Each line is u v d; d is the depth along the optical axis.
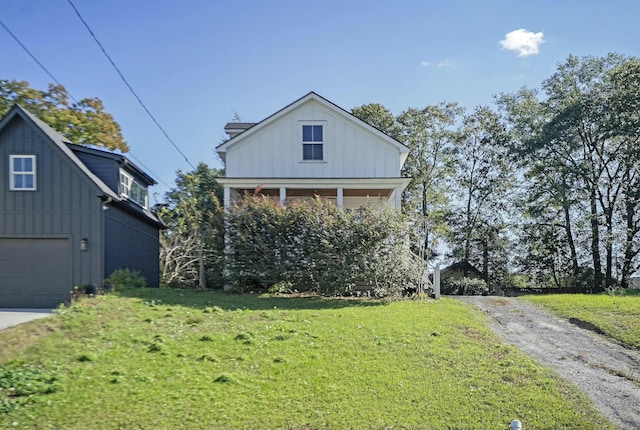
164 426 5.77
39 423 5.78
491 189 32.41
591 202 29.61
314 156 19.95
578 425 6.25
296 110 20.08
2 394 6.48
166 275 23.02
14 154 15.46
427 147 33.78
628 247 28.41
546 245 31.86
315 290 16.23
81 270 15.34
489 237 32.00
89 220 15.48
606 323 12.25
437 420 6.22
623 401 7.19
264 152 19.95
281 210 16.58
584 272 29.61
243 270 16.42
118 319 10.55
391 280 15.78
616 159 29.00
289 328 10.27
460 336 10.45
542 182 31.39
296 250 16.23
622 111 27.14
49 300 15.20
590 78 29.88
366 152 19.98
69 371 7.32
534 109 32.00
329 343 9.25
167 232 25.56
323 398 6.70
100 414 6.02
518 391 7.26
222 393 6.70
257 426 5.86
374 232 15.83
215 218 17.27
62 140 17.12
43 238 15.36
